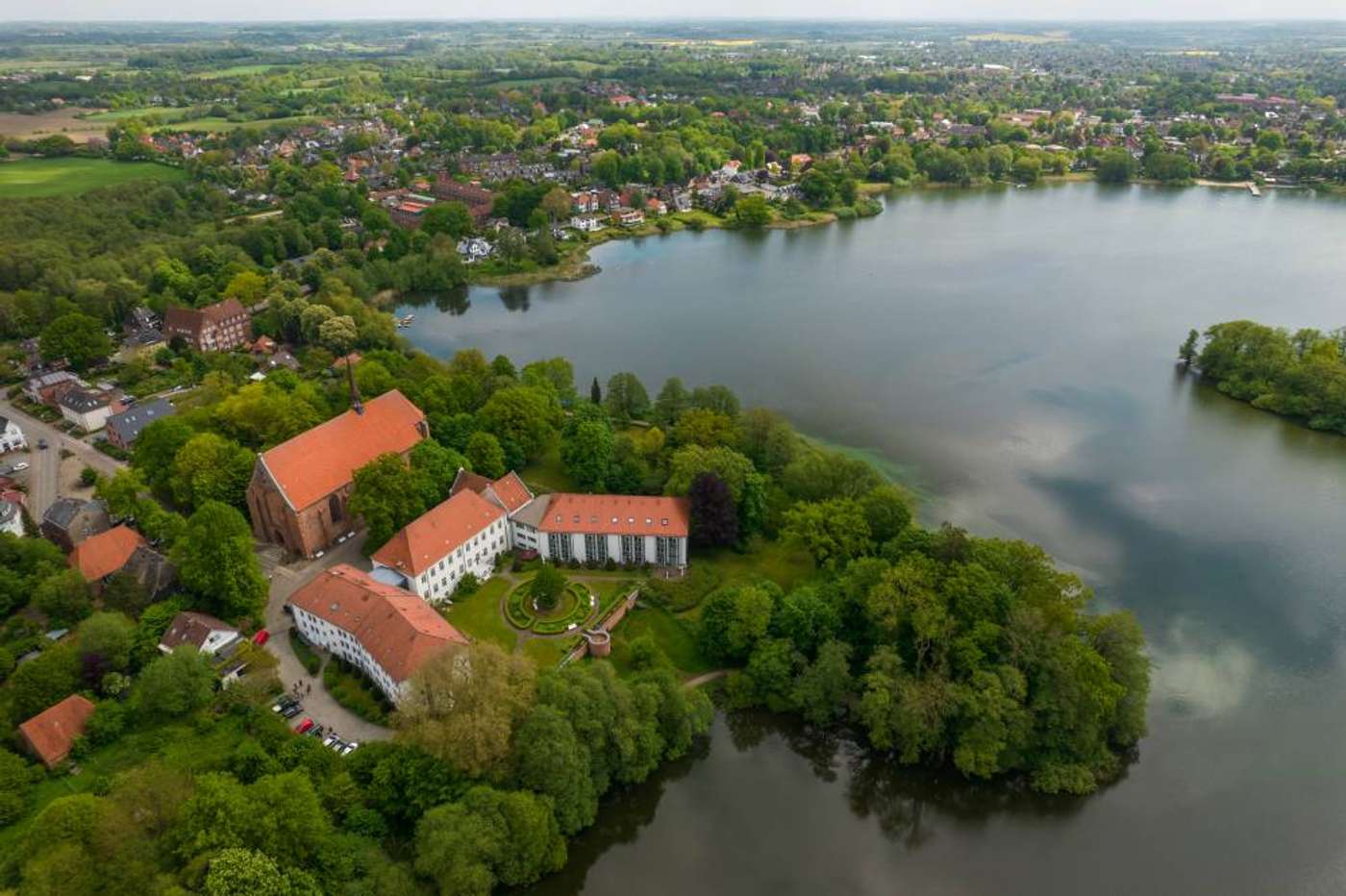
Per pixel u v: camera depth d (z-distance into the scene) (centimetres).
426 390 18412
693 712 11412
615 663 12562
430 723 9694
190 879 7906
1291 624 13900
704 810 10825
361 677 12044
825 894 9750
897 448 19438
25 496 16875
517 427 17475
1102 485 17888
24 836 8894
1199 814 10575
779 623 12294
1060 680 10750
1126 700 11244
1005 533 16238
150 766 9238
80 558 13800
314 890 8219
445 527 13850
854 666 12156
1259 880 9762
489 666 10131
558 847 9681
